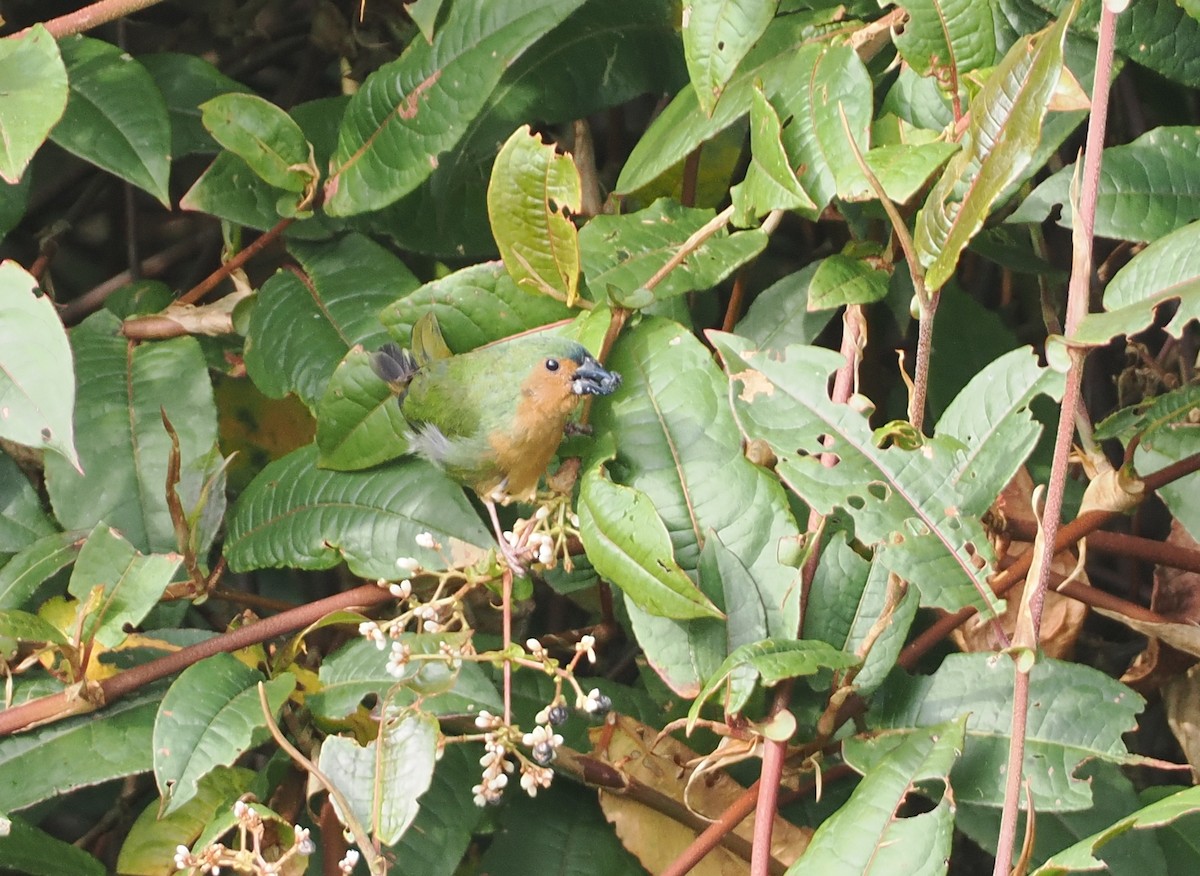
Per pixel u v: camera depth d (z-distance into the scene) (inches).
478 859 208.8
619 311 170.7
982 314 213.6
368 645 175.9
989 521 172.6
